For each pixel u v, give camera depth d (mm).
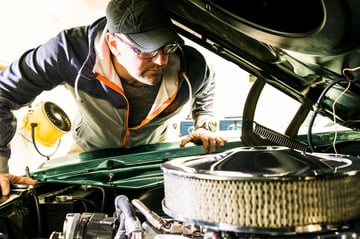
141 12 1186
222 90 3328
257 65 1188
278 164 603
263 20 857
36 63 1470
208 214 575
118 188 1358
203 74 1654
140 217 910
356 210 593
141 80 1379
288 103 3025
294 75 1160
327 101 1248
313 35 803
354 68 921
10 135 1482
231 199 557
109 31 1317
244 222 556
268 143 1269
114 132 1628
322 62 956
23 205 1125
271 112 3035
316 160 635
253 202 550
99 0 2799
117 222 896
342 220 572
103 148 1622
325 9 722
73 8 2818
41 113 2336
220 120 2945
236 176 559
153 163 1333
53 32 2838
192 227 746
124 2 1216
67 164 1332
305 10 793
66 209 1204
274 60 1104
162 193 1277
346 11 713
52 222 1205
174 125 2668
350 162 639
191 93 1630
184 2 1046
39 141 2459
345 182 571
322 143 1399
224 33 1083
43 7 2801
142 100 1556
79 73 1438
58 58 1460
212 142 1398
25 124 2408
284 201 545
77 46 1468
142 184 1356
